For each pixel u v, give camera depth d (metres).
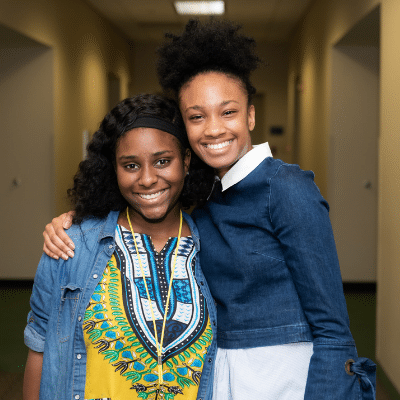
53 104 5.32
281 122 9.75
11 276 5.41
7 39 4.90
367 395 1.08
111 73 8.29
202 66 1.19
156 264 1.23
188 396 1.15
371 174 5.29
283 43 9.62
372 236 5.32
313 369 1.06
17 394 2.76
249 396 1.12
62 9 5.67
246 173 1.20
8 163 5.39
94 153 1.27
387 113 3.16
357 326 4.09
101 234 1.24
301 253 1.08
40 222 5.39
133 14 7.47
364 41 4.95
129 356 1.13
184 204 1.37
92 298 1.17
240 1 6.71
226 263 1.20
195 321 1.19
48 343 1.17
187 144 1.27
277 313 1.15
